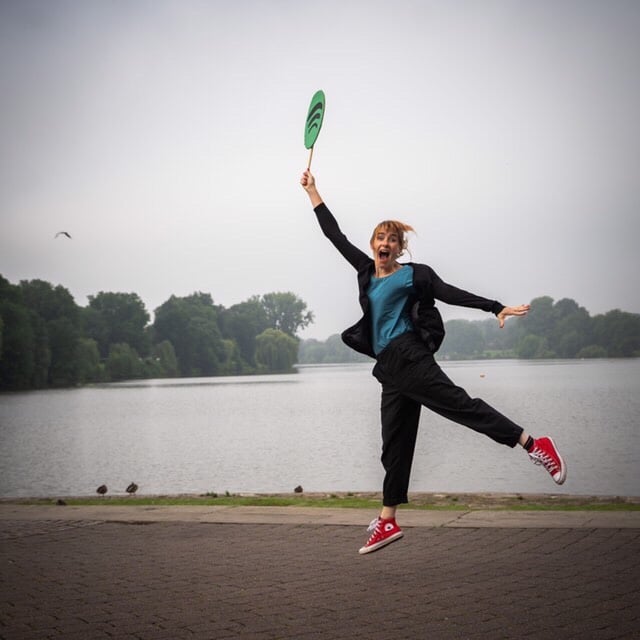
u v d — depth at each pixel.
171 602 5.90
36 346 102.81
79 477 23.47
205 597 6.00
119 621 5.48
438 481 19.77
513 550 7.10
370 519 9.05
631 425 35.34
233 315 192.50
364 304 5.47
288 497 12.36
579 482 19.47
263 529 8.73
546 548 7.10
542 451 4.84
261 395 82.75
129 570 7.01
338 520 9.05
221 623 5.34
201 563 7.18
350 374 182.88
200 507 10.58
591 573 6.15
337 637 4.94
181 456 28.55
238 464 25.75
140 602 5.93
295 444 32.09
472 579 6.17
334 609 5.54
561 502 10.97
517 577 6.16
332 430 38.88
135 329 150.25
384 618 5.28
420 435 32.47
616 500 11.05
